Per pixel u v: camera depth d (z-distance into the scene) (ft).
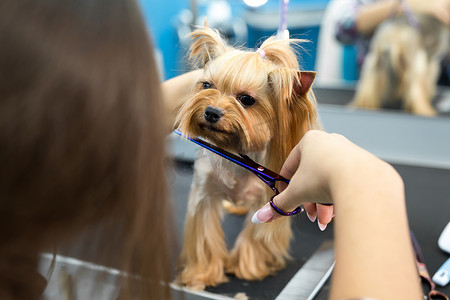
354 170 0.93
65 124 0.70
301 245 2.56
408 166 3.84
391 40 4.17
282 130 1.71
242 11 4.30
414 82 4.25
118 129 0.74
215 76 1.76
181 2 4.72
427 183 3.48
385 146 4.51
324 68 4.42
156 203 0.87
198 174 2.36
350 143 1.07
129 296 0.97
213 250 2.45
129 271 0.94
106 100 0.72
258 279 2.37
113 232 0.89
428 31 4.03
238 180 2.07
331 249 2.42
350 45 4.29
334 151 1.01
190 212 2.46
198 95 1.75
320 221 1.34
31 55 0.67
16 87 0.67
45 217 0.76
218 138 1.76
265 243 2.41
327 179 0.97
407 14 4.03
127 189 0.80
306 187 1.04
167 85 1.98
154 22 4.71
